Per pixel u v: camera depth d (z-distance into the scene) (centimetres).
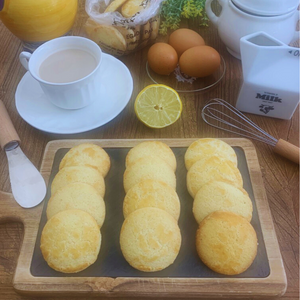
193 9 55
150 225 30
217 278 30
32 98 43
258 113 45
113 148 40
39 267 31
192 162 37
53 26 48
